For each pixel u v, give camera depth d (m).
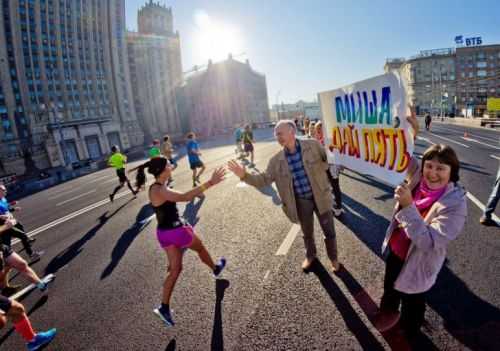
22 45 58.56
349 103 4.67
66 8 65.38
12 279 4.50
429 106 82.62
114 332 2.92
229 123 96.38
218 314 2.96
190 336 2.71
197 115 97.25
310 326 2.61
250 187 8.81
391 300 2.31
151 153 11.52
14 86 57.91
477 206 5.16
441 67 81.44
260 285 3.36
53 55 63.41
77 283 4.05
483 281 2.98
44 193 16.67
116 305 3.39
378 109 3.77
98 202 9.86
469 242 3.82
